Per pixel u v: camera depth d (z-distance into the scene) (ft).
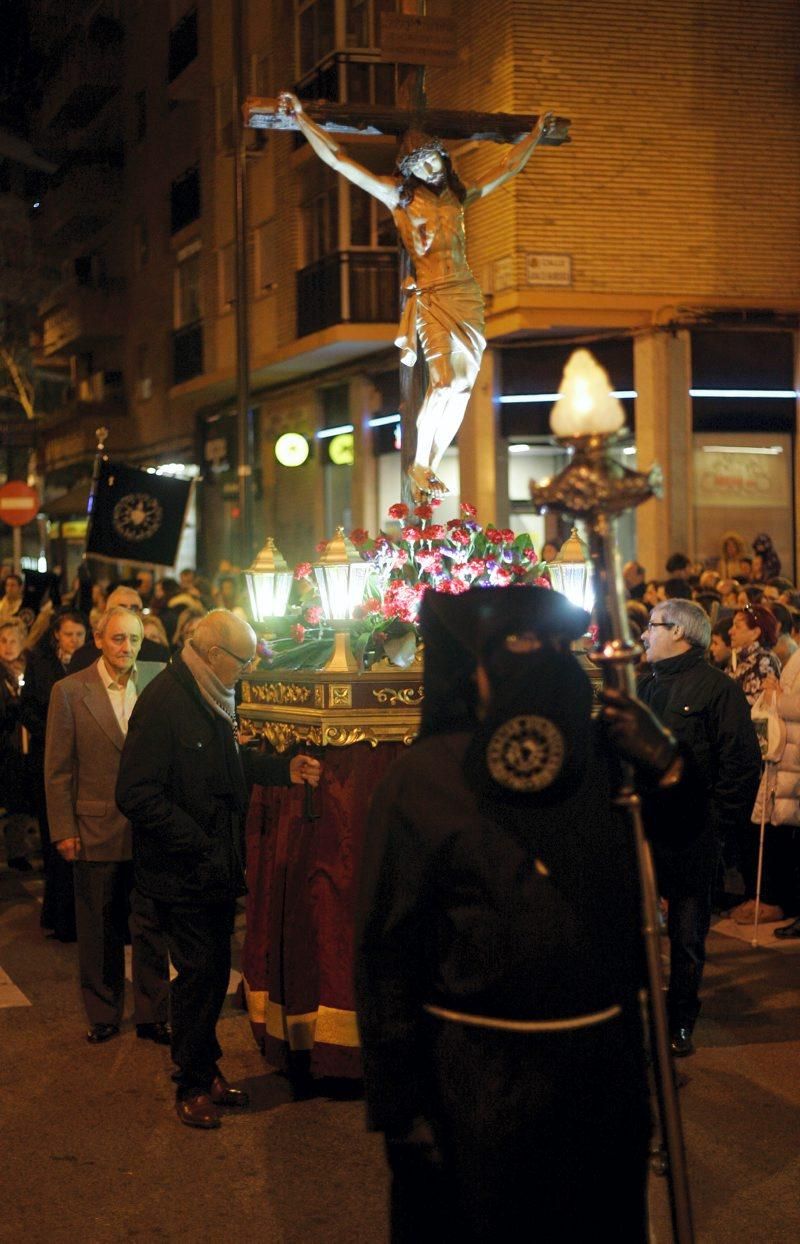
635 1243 9.61
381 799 9.75
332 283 82.17
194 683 18.48
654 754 9.62
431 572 21.20
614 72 68.54
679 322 69.00
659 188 69.26
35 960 27.99
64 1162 17.46
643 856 9.64
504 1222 9.33
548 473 73.72
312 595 23.22
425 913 9.61
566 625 9.69
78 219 130.21
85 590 42.83
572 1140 9.30
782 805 28.96
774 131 70.38
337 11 82.58
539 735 9.33
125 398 128.57
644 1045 9.79
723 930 29.55
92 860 22.34
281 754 21.01
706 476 70.44
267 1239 15.23
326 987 19.69
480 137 23.31
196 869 18.19
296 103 22.35
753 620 30.63
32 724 31.48
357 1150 17.72
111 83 123.03
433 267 22.74
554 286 68.23
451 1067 9.45
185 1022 18.58
